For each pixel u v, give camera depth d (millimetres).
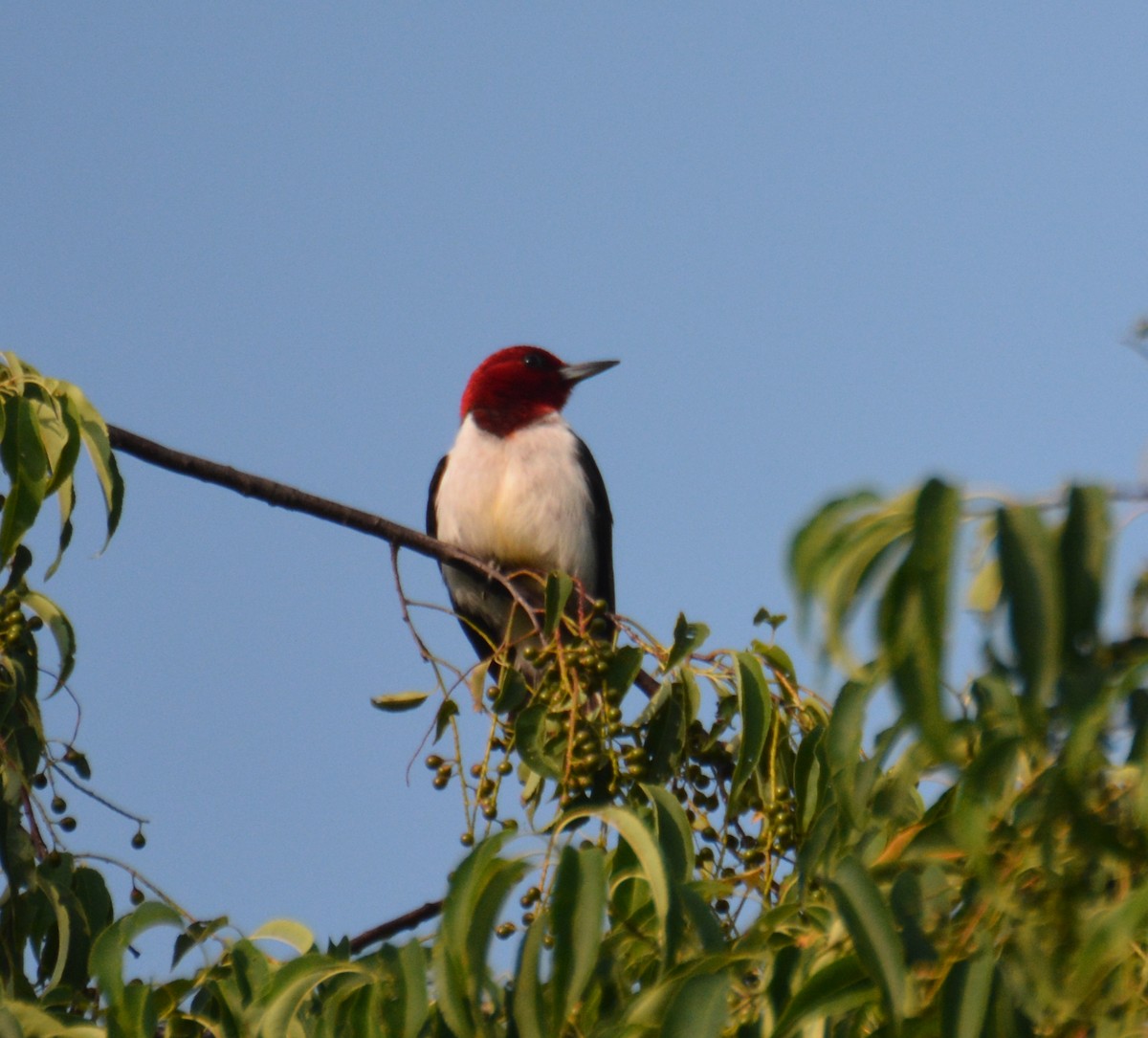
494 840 5297
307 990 5625
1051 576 4551
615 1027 4984
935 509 4664
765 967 5242
